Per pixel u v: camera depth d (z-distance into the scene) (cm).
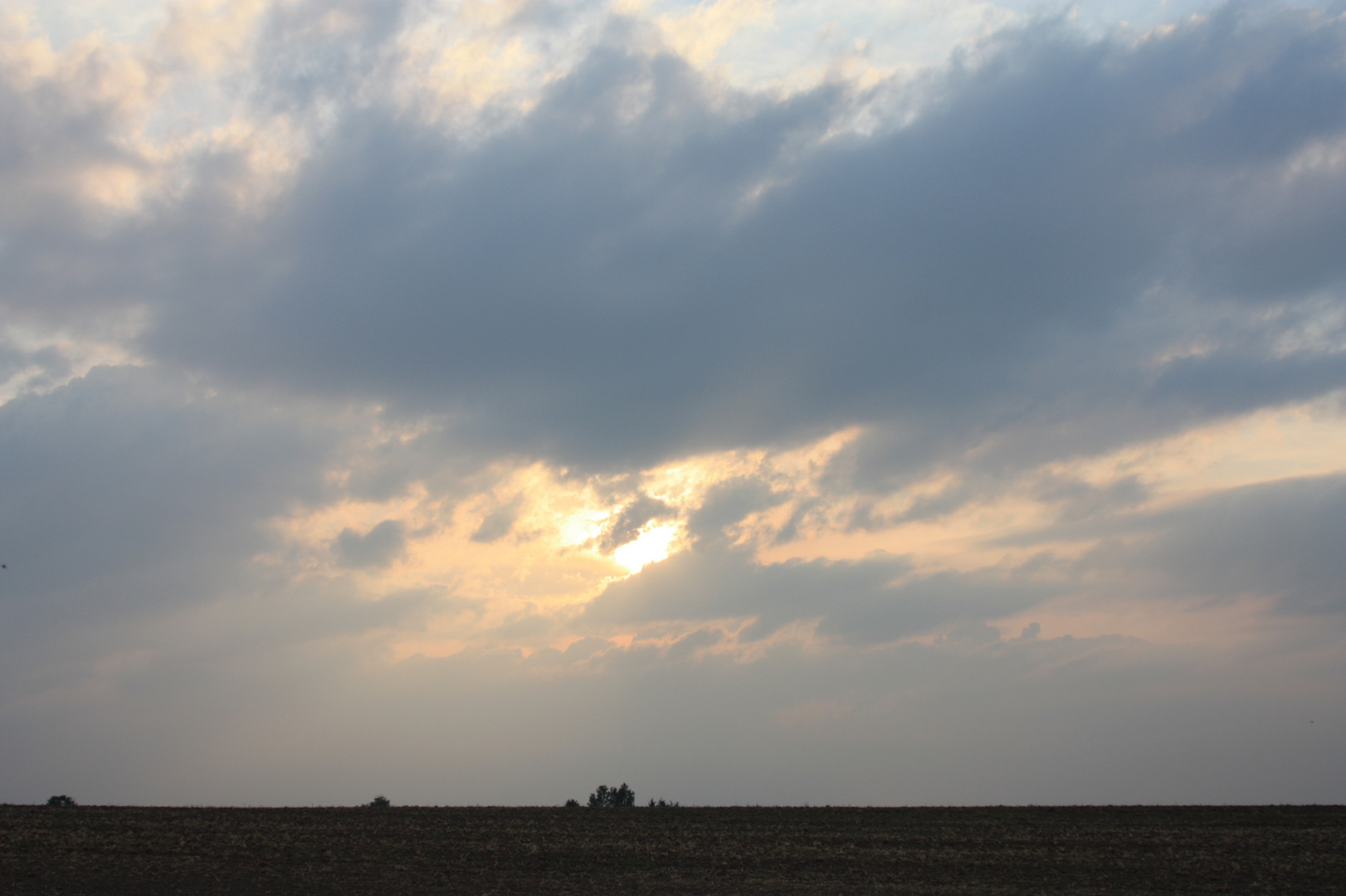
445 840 3678
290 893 2838
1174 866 3244
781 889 2925
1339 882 3022
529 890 2905
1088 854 3447
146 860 3189
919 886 2973
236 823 4003
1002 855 3425
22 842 3406
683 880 3050
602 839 3762
